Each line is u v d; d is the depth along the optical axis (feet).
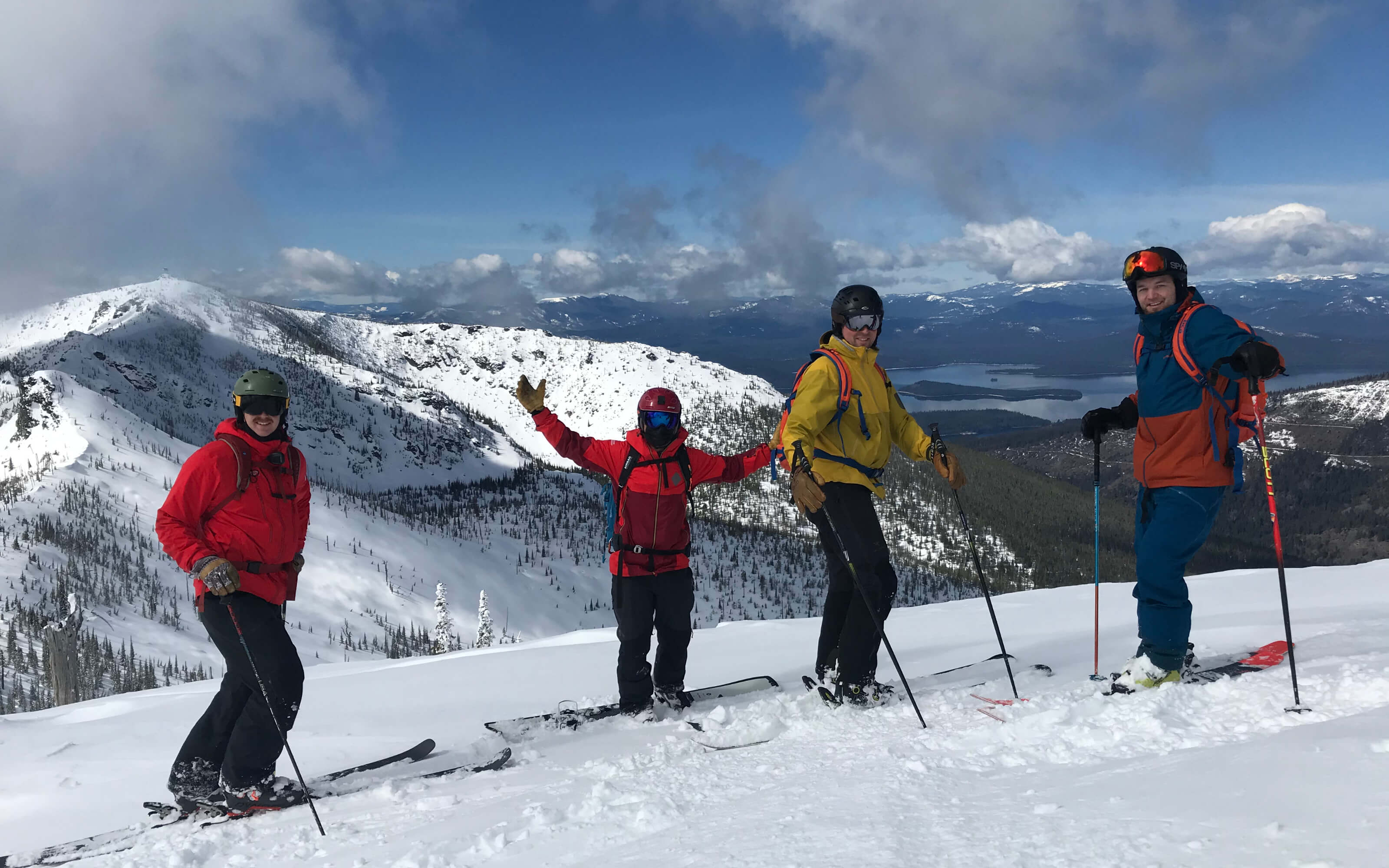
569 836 7.45
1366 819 4.05
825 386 12.01
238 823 10.57
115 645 329.11
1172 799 5.11
